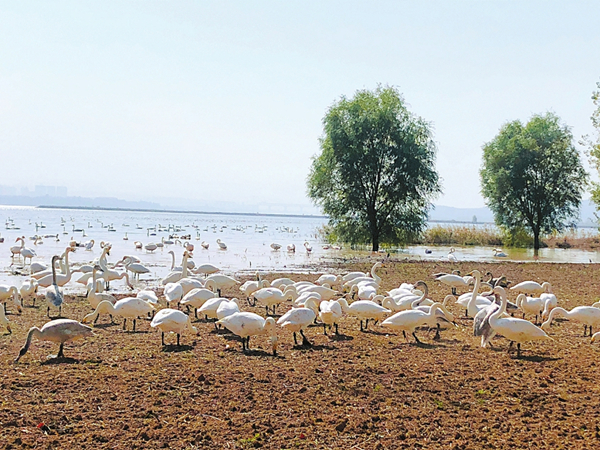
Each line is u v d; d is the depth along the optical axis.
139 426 10.42
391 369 14.16
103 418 10.73
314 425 10.61
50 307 23.38
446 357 15.48
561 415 11.12
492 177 72.94
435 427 10.56
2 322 18.08
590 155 45.16
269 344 16.88
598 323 18.25
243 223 182.50
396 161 58.62
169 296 20.94
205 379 13.05
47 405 11.29
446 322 17.45
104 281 29.45
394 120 58.12
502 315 16.69
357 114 58.81
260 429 10.38
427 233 80.94
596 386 12.90
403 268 41.78
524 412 11.22
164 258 47.97
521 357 15.56
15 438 9.73
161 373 13.52
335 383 12.95
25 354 15.19
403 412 11.26
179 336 16.23
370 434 10.24
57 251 52.03
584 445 9.77
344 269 41.00
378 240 61.34
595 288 31.25
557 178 70.75
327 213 61.66
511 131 73.25
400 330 19.28
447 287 30.97
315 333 18.66
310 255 54.78
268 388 12.54
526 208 72.25
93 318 18.61
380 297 21.05
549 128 71.19
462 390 12.59
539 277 37.00
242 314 15.81
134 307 18.19
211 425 10.50
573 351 16.33
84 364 14.22
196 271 33.16
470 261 49.72
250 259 49.19
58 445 9.59
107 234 83.25
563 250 71.56
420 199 60.09
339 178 59.78
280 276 35.53
